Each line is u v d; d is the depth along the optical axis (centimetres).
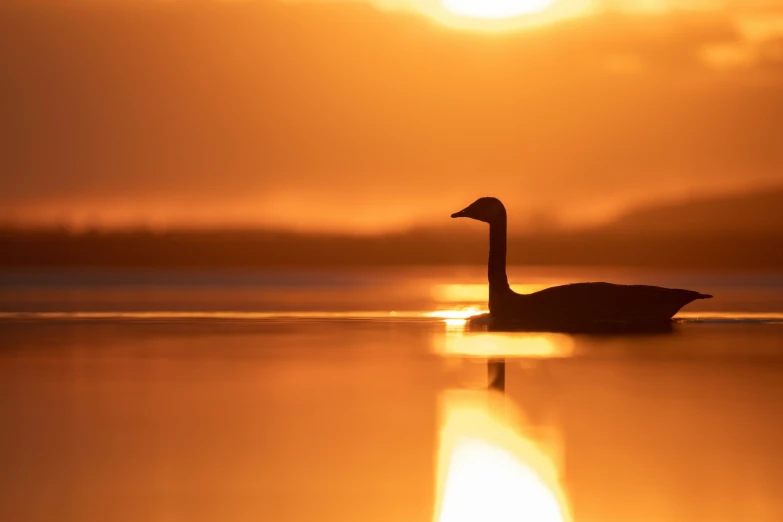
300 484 1141
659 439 1329
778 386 1695
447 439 1334
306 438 1341
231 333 2511
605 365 1923
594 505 1066
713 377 1788
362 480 1155
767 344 2216
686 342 2261
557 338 2345
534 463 1221
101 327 2675
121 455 1259
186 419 1458
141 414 1486
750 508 1057
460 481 1146
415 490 1120
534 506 1066
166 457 1252
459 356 2056
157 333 2517
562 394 1634
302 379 1786
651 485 1133
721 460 1232
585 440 1327
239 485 1139
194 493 1109
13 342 2317
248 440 1334
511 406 1538
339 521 1020
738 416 1466
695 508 1057
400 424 1420
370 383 1747
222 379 1791
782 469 1194
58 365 1953
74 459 1243
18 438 1348
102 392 1664
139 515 1037
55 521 1020
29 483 1145
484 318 2892
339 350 2170
